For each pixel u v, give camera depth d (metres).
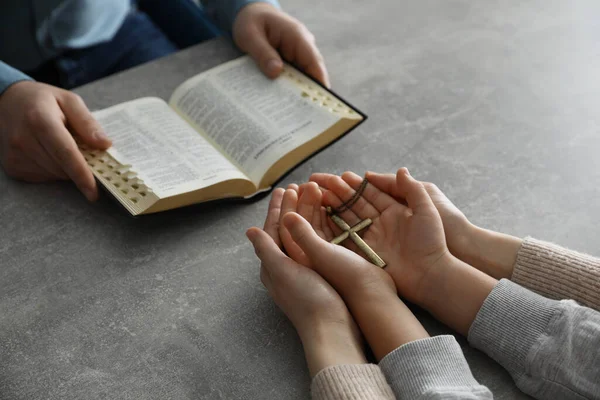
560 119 1.05
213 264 0.92
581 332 0.75
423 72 1.13
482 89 1.10
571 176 0.98
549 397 0.76
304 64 1.09
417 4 1.26
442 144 1.03
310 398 0.80
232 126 1.01
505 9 1.24
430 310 0.84
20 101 0.98
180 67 1.16
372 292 0.81
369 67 1.14
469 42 1.18
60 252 0.94
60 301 0.89
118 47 1.30
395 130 1.05
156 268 0.92
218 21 1.19
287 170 0.98
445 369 0.75
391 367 0.76
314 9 1.26
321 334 0.79
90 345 0.85
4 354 0.85
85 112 0.99
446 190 0.97
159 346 0.85
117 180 0.94
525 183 0.97
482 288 0.81
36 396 0.82
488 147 1.02
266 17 1.11
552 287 0.81
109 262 0.92
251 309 0.87
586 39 1.17
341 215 0.90
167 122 1.02
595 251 0.90
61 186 1.01
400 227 0.86
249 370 0.82
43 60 1.27
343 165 1.01
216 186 0.94
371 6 1.26
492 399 0.74
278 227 0.88
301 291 0.81
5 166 1.01
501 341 0.78
